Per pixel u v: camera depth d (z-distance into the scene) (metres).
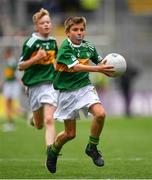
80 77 24.94
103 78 76.31
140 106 77.88
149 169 28.30
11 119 55.50
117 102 76.62
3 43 78.06
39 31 29.92
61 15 86.00
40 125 31.03
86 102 24.55
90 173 26.89
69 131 25.45
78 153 36.28
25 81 30.08
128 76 71.44
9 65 56.44
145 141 44.94
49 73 29.84
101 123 24.23
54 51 30.02
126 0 90.56
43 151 37.56
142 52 85.44
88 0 87.62
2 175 26.23
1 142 43.38
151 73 83.81
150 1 91.06
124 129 55.56
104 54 84.00
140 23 89.19
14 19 83.00
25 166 29.42
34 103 30.19
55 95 29.72
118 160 32.44
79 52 25.00
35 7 84.06
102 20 87.62
